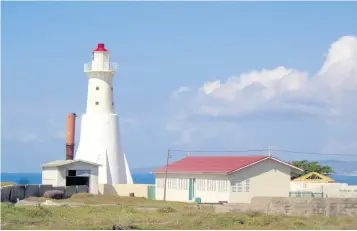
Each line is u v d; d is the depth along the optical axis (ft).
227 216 159.22
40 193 244.83
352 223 166.61
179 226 148.56
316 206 180.55
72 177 270.26
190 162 258.78
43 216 158.92
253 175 231.50
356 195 239.30
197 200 238.27
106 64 312.91
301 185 252.21
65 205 197.06
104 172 300.61
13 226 142.20
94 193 271.08
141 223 151.43
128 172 311.88
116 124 310.65
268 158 233.96
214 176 233.55
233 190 227.40
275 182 234.58
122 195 277.64
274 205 179.83
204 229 145.79
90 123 308.40
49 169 269.64
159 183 266.36
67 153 304.30
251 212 170.60
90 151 304.09
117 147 309.01
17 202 215.31
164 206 206.69
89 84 313.53
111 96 314.55
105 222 150.61
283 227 151.74
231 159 244.01
